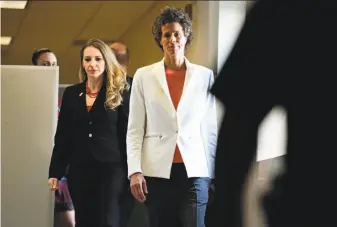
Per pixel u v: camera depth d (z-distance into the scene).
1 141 5.91
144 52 14.87
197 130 4.86
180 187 4.74
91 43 5.75
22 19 15.46
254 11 2.28
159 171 4.75
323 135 2.20
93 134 5.61
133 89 4.98
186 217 4.73
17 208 5.93
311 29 2.23
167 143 4.79
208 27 9.20
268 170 2.22
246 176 2.14
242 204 2.14
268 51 2.21
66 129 5.73
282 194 2.21
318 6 2.24
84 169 5.60
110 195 5.55
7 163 5.91
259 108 2.17
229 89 2.19
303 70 2.21
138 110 4.94
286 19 2.24
